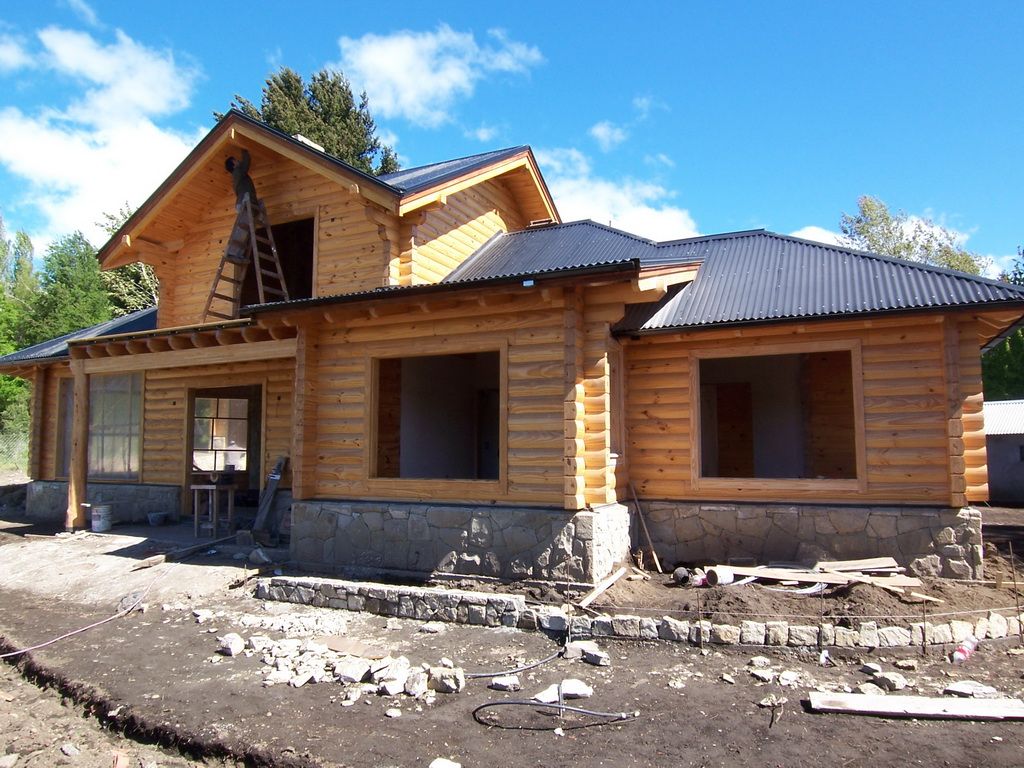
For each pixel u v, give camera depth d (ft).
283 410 38.60
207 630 23.12
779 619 20.90
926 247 114.42
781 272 32.45
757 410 41.52
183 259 43.65
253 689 17.88
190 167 38.75
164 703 17.13
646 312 30.48
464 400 43.39
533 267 35.70
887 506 26.55
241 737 15.14
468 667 19.03
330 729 15.42
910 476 26.45
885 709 15.55
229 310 41.81
